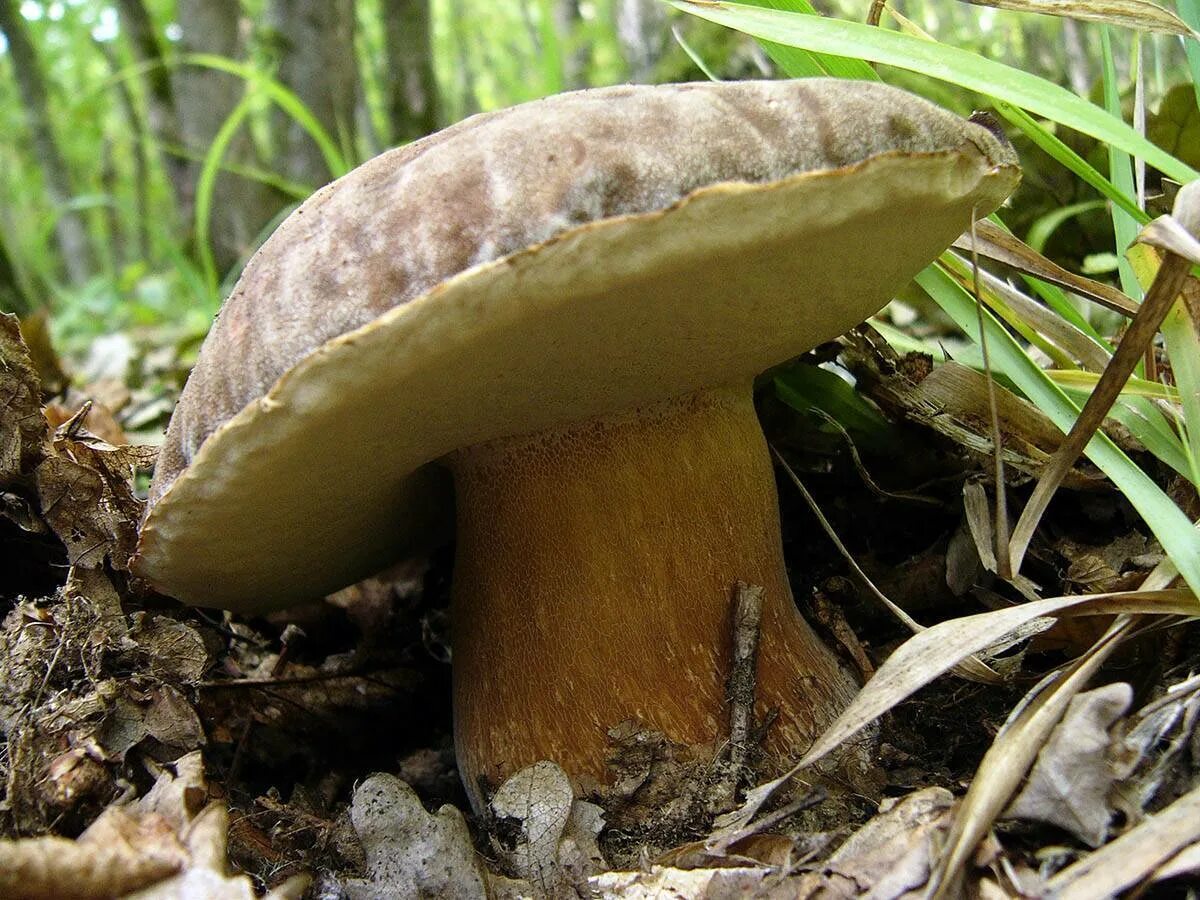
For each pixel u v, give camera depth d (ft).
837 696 0.52
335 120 2.19
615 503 0.50
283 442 0.39
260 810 0.49
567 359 0.41
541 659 0.51
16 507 0.57
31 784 0.43
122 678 0.50
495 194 0.36
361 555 0.63
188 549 0.48
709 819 0.47
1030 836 0.38
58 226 4.11
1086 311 0.91
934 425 0.63
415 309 0.35
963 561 0.60
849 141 0.37
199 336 1.36
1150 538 0.57
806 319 0.45
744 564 0.52
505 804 0.48
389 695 0.71
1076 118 0.48
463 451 0.52
